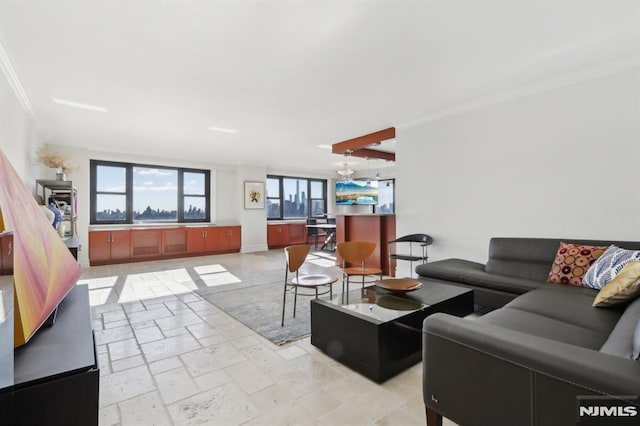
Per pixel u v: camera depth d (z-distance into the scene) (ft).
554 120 10.36
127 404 5.62
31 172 13.25
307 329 9.06
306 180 32.96
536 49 8.32
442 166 13.46
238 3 6.27
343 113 13.34
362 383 6.29
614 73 9.22
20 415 2.83
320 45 7.91
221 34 7.36
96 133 16.20
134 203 22.49
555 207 10.39
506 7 6.55
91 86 10.21
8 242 2.99
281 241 29.43
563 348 3.42
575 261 8.54
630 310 5.13
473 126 12.40
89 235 19.51
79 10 6.41
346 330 7.00
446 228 13.34
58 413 2.98
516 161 11.25
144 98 11.30
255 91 10.82
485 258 12.10
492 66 9.27
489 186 11.98
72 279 5.50
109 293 13.20
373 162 28.27
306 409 5.45
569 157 10.09
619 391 2.86
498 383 3.68
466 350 4.00
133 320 9.92
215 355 7.50
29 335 3.47
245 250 26.58
